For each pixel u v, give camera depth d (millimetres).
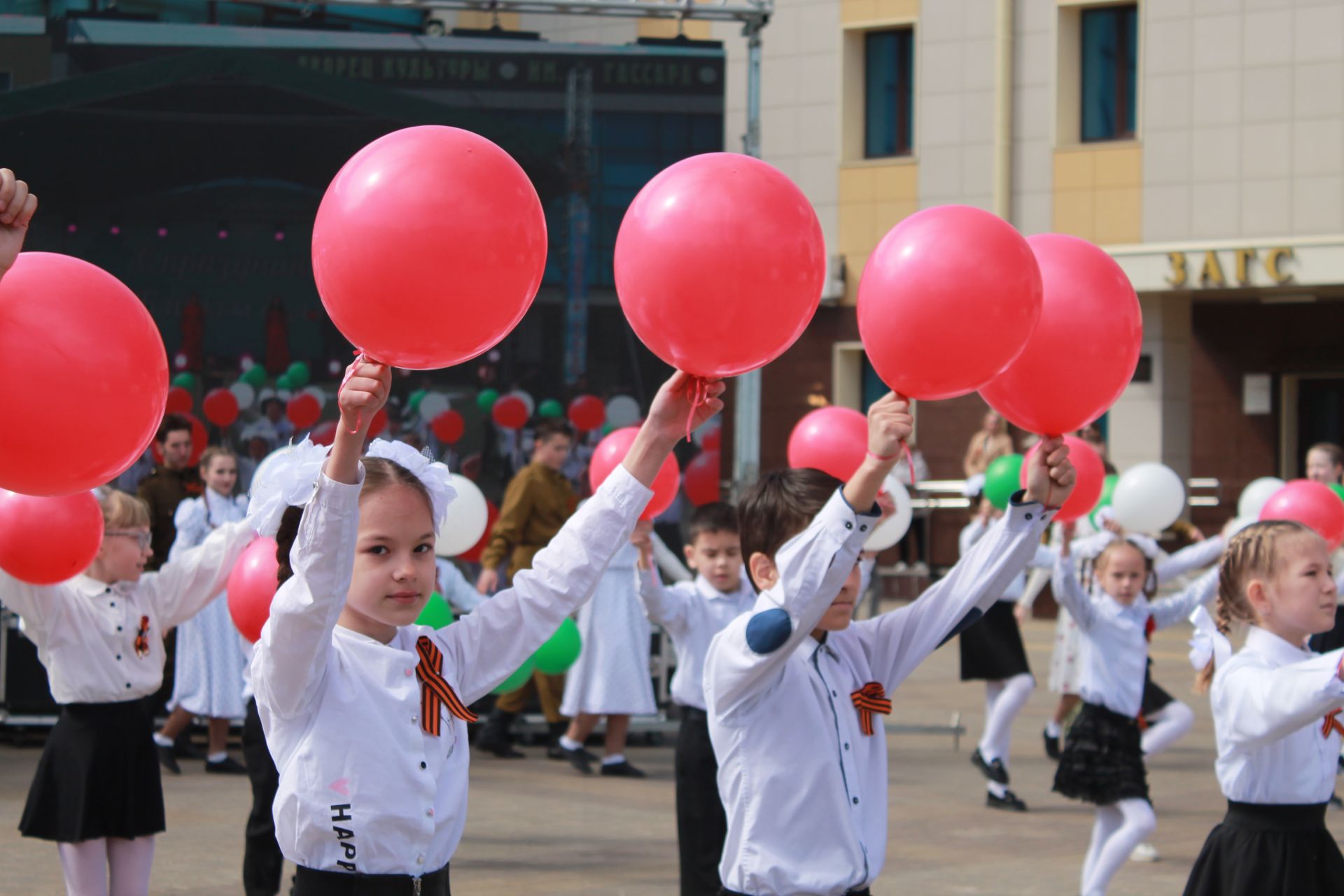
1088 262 3527
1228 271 16672
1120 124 18078
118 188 10609
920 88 18641
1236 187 17125
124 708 5164
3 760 8922
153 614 5293
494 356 11047
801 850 3385
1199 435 17953
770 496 3631
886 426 3150
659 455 3207
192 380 10789
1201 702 11461
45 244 10508
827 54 19141
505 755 9492
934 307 3129
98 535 4520
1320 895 4039
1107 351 3447
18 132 10422
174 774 8719
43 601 5012
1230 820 4102
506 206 2756
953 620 3557
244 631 5215
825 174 19141
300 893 2924
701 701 5547
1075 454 5359
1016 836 7289
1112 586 6492
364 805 2877
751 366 3121
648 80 10875
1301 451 17828
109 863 5309
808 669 3475
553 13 10164
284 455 2990
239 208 10766
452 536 7254
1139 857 6898
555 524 9305
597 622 8750
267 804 5738
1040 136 18125
